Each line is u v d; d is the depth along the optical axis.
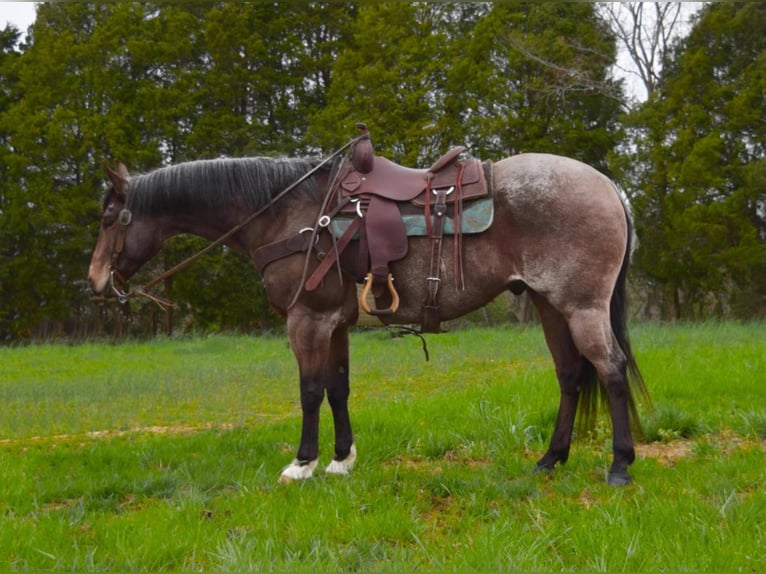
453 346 15.08
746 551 3.70
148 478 5.24
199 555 3.89
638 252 22.42
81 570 3.71
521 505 4.54
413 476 5.18
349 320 5.24
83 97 25.31
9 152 24.95
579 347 4.80
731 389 7.95
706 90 22.33
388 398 9.16
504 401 7.79
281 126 26.25
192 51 25.58
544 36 24.14
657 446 6.11
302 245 5.14
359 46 25.67
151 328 25.06
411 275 4.98
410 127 23.00
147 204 5.46
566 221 4.77
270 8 26.70
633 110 23.22
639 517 4.14
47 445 7.03
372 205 5.02
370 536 4.09
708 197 21.61
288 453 6.18
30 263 24.03
